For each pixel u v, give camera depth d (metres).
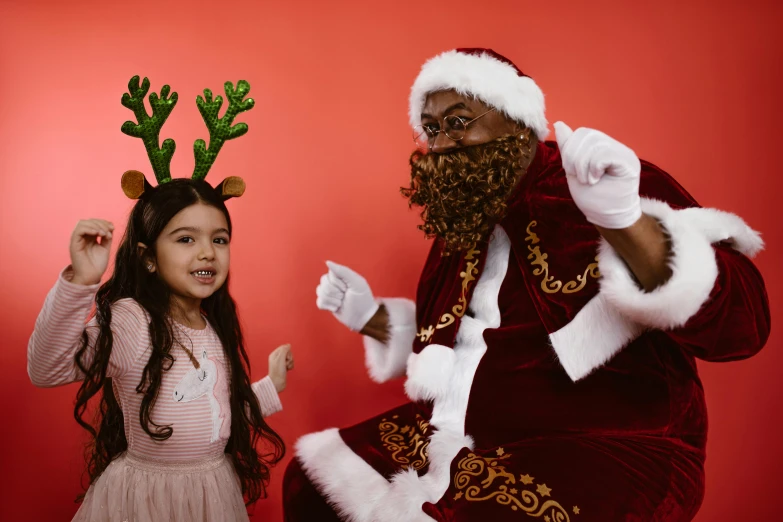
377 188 2.62
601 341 1.68
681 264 1.45
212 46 2.60
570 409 1.73
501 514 1.50
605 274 1.54
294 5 2.62
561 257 1.78
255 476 1.98
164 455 1.76
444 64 1.83
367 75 2.63
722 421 2.44
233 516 1.84
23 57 2.54
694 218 1.60
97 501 1.75
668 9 2.58
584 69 2.59
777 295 2.46
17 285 2.47
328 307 2.24
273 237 2.58
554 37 2.61
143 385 1.74
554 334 1.73
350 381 2.59
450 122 1.79
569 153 1.42
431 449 1.77
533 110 1.81
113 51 2.57
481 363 1.84
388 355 2.23
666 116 2.55
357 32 2.63
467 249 1.96
